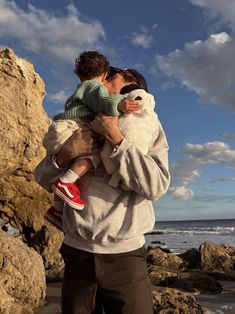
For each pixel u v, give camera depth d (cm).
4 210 1852
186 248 3753
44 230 1656
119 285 256
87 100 279
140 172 250
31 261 823
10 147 1541
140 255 264
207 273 1680
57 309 848
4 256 764
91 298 262
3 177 1727
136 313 254
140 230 262
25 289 800
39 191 1820
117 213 258
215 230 7325
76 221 263
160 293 820
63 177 264
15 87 1585
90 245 260
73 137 271
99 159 266
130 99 270
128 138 259
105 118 262
